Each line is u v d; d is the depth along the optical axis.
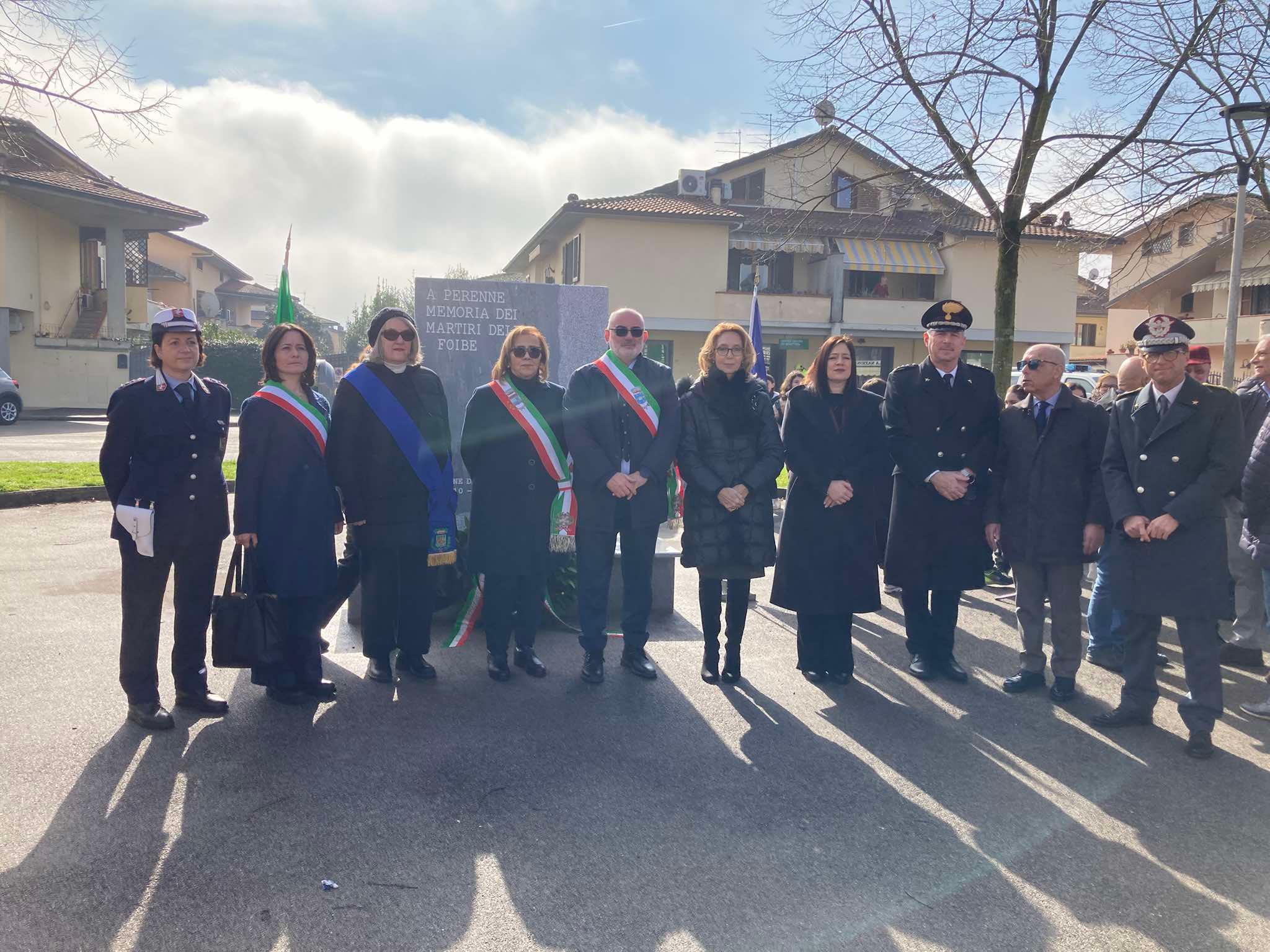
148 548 4.19
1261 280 27.58
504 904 3.02
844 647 5.36
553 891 3.10
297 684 4.81
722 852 3.39
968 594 7.81
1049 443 5.14
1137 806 3.85
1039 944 2.86
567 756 4.22
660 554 6.80
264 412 4.62
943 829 3.62
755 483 5.08
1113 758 4.36
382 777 3.93
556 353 7.07
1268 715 4.91
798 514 5.26
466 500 6.80
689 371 30.64
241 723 4.50
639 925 2.92
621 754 4.26
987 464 5.38
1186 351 4.54
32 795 3.67
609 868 3.26
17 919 2.85
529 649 5.44
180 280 44.03
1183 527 4.39
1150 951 2.84
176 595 4.54
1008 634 6.58
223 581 7.38
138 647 4.37
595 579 5.25
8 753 4.06
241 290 55.81
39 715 4.50
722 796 3.85
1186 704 4.45
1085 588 8.15
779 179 25.33
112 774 3.89
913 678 5.54
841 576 5.17
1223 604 4.40
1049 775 4.15
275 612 4.58
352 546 5.65
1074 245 10.97
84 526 9.62
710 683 5.33
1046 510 5.11
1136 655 4.75
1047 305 31.97
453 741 4.36
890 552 5.50
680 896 3.09
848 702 5.07
